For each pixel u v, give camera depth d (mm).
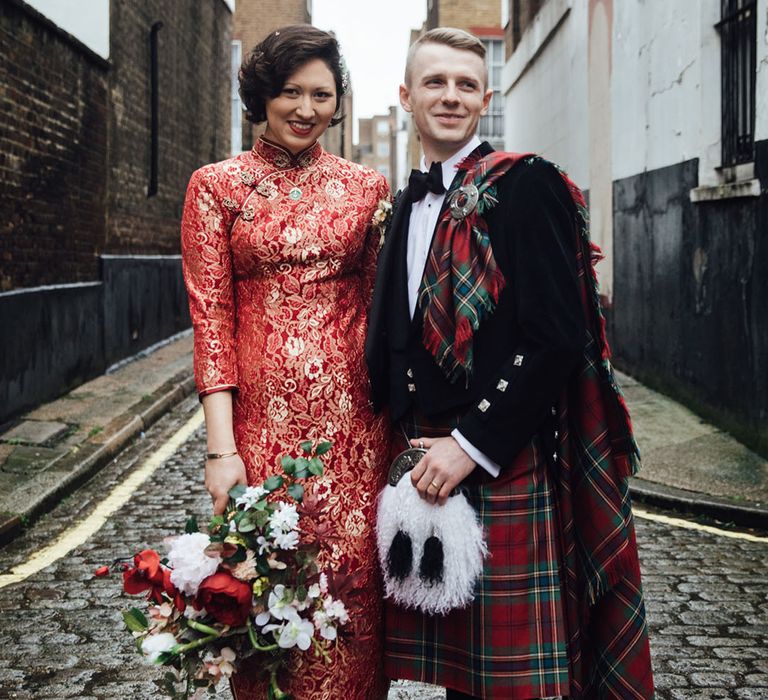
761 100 6387
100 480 6414
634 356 9852
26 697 3119
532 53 16078
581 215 2131
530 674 2086
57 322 8695
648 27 9156
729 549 4781
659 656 3459
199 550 1929
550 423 2170
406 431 2234
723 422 7203
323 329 2205
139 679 3250
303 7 27828
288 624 1970
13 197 7621
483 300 2043
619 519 2133
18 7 7633
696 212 7781
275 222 2186
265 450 2201
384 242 2289
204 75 16438
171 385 9828
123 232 11383
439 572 2035
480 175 2092
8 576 4402
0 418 7293
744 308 6738
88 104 9773
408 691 3197
